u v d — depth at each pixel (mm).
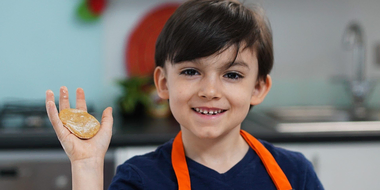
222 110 694
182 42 680
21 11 1663
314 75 1820
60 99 716
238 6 728
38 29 1685
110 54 1746
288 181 728
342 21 1804
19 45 1679
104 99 1768
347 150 1290
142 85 1702
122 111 1656
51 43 1702
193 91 680
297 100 1832
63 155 1237
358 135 1280
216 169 730
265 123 1467
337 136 1276
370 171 1298
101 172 673
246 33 688
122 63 1758
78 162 665
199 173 717
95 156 673
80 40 1721
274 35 1786
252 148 763
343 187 1295
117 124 1479
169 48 702
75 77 1737
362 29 1793
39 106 1512
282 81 1814
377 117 1649
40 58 1699
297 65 1812
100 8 1708
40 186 1227
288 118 1700
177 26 698
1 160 1200
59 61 1716
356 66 1720
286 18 1783
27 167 1212
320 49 1812
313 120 1658
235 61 678
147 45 1751
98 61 1744
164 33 725
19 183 1211
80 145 670
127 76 1765
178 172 715
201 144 729
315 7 1790
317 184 766
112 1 1720
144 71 1760
